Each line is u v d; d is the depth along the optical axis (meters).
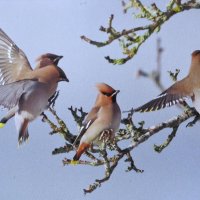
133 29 10.65
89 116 11.14
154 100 10.74
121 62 10.77
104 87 11.38
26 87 10.98
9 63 11.80
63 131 11.29
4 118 11.01
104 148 10.56
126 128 11.05
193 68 11.09
